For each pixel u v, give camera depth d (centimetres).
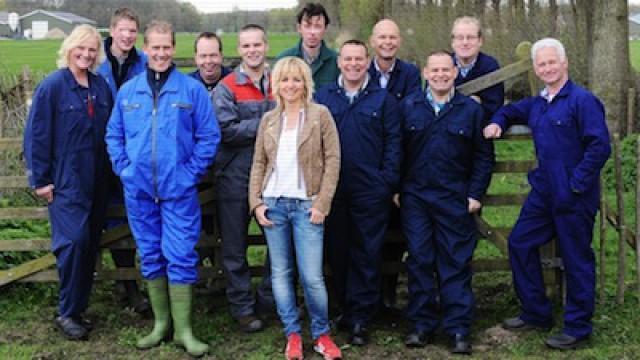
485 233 594
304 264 498
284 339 542
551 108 516
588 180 500
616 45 1306
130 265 602
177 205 509
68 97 519
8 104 1133
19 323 570
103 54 536
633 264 697
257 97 539
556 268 592
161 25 505
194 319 580
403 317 586
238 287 552
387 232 586
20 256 650
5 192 777
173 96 504
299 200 491
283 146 494
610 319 564
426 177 523
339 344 536
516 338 542
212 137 512
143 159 501
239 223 546
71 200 524
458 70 576
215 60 577
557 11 1683
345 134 516
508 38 1759
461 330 521
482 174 530
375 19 2997
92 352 523
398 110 524
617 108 1308
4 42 4856
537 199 531
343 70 512
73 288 537
